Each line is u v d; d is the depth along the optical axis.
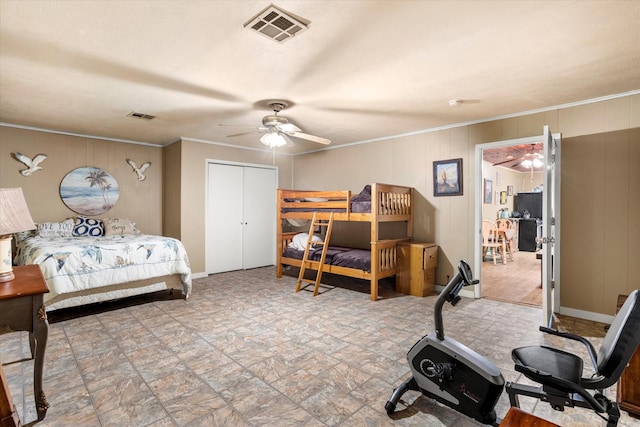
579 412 1.95
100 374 2.31
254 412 1.90
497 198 8.78
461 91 3.20
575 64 2.61
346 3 1.83
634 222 3.24
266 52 2.41
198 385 2.18
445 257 4.57
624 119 3.26
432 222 4.70
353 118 4.16
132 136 5.24
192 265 5.45
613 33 2.14
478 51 2.39
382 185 4.29
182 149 5.31
